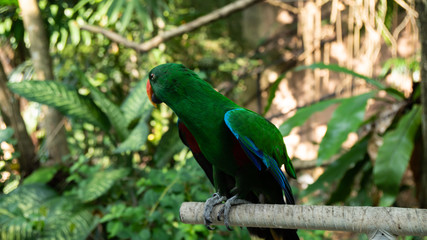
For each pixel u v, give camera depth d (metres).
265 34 8.91
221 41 8.51
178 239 3.33
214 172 2.31
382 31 3.95
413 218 1.48
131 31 6.41
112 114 4.40
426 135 3.41
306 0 7.02
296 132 8.20
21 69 5.26
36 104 5.37
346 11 7.09
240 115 2.08
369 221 1.56
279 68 8.60
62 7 5.64
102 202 4.16
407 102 4.00
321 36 7.15
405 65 5.14
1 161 4.39
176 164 4.70
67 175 4.62
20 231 3.82
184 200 3.56
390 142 3.57
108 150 5.44
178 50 7.01
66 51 6.27
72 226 3.79
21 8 4.86
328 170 4.05
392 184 3.43
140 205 3.87
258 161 2.11
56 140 4.88
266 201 2.40
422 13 3.10
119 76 6.44
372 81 4.04
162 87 2.08
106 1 5.33
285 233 2.22
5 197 4.15
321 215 1.69
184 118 2.08
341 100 3.88
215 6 8.23
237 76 8.05
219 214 2.10
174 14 7.03
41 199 4.17
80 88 5.93
